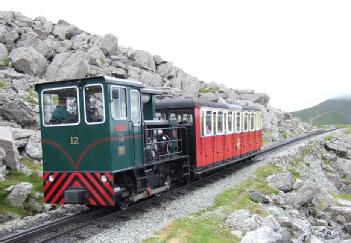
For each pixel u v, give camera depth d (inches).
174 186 690.2
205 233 451.8
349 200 978.7
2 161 677.9
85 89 480.4
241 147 938.1
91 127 476.7
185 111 697.0
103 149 470.6
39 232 427.2
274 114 2079.2
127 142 504.1
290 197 754.8
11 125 865.5
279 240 443.8
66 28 1927.9
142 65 1875.0
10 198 590.6
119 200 498.6
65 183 492.7
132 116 520.4
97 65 1619.1
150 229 446.9
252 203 639.8
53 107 500.7
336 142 1669.5
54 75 1411.2
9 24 1642.5
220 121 807.7
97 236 417.1
